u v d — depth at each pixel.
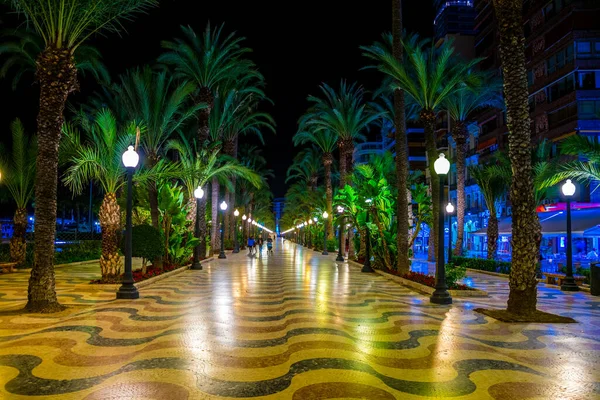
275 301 11.75
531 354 6.71
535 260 9.83
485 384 5.39
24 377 5.50
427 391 5.14
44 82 10.20
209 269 22.86
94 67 21.05
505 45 10.33
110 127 15.03
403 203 18.56
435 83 19.08
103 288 13.69
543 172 19.34
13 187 21.64
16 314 9.46
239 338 7.55
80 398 4.83
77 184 13.78
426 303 11.70
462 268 14.28
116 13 11.13
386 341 7.45
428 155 19.94
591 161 15.17
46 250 9.88
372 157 25.45
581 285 15.96
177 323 8.75
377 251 21.86
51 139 10.08
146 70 19.58
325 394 5.01
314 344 7.18
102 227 15.09
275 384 5.32
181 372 5.71
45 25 10.24
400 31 19.45
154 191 20.23
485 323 9.02
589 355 6.68
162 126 19.84
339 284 16.06
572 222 21.55
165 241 21.27
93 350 6.73
